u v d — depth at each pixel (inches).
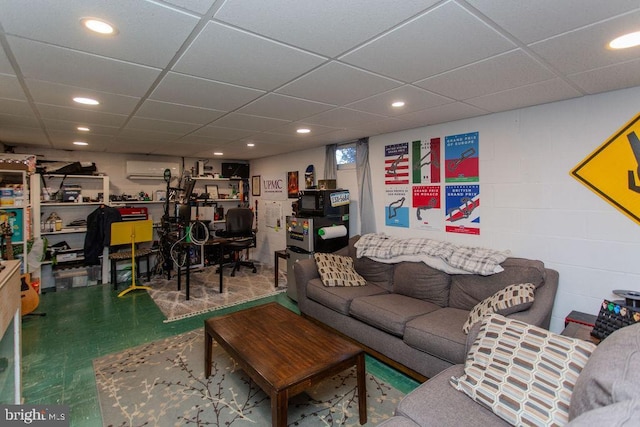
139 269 216.2
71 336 124.2
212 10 48.8
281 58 66.7
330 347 82.8
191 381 95.7
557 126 98.7
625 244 87.7
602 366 44.8
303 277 139.3
